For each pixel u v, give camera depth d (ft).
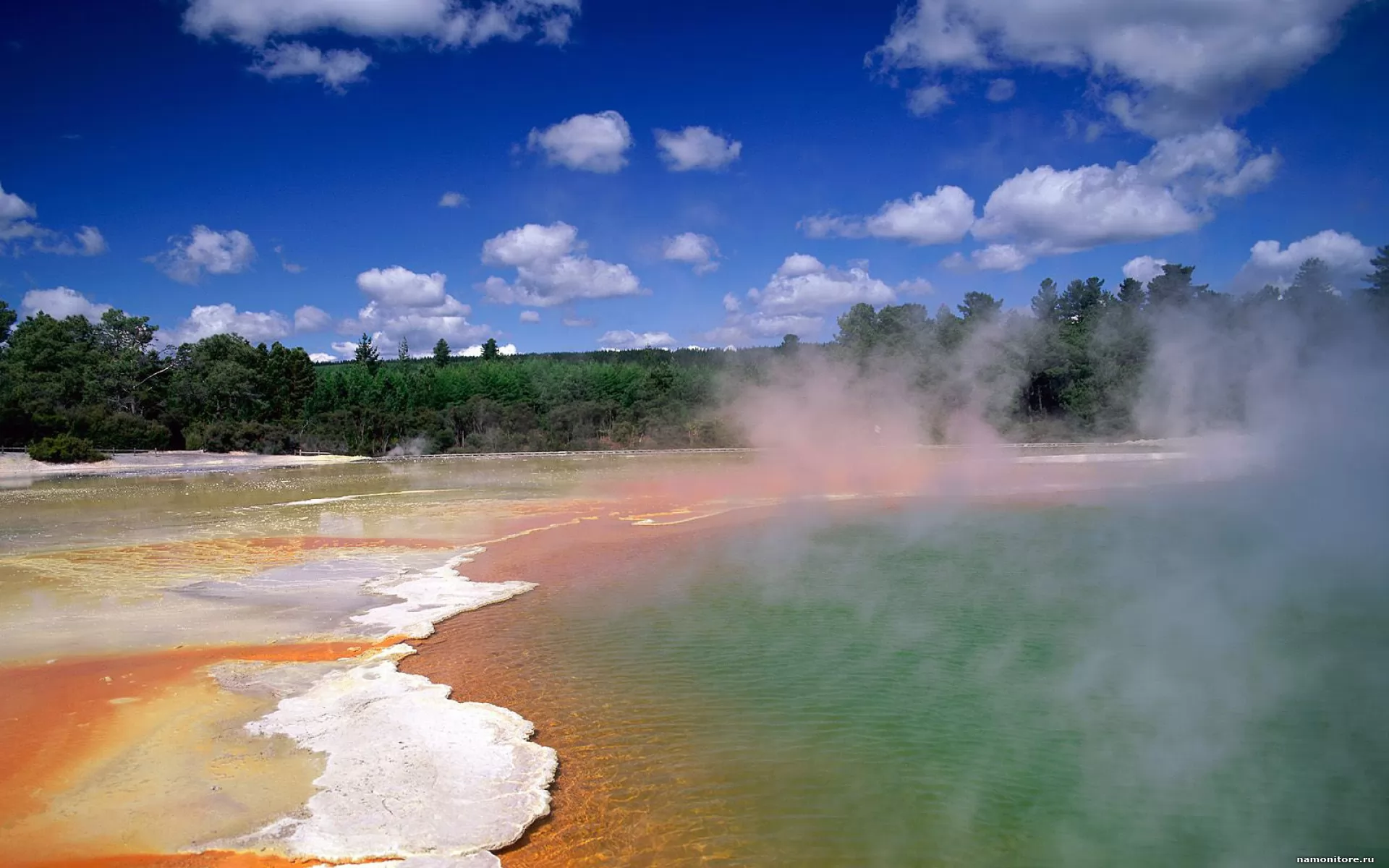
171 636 47.06
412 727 33.81
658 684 39.34
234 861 24.39
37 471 155.84
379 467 172.55
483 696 38.22
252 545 74.79
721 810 27.91
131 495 116.37
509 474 148.66
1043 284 203.62
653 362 281.54
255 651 44.37
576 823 27.02
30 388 188.24
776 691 38.40
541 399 248.32
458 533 81.15
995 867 24.80
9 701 37.11
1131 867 24.68
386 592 57.00
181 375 218.59
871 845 25.91
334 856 24.61
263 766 30.40
